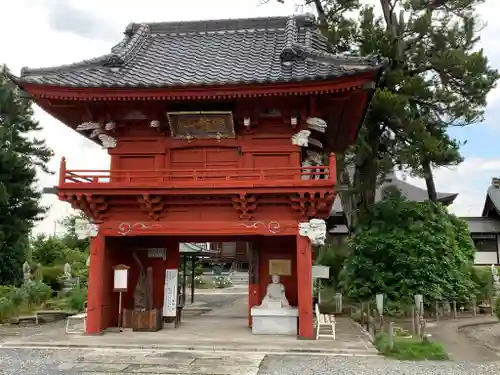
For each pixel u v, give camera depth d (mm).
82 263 46156
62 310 28234
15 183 35844
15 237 36375
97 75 19609
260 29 23891
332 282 34688
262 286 21359
